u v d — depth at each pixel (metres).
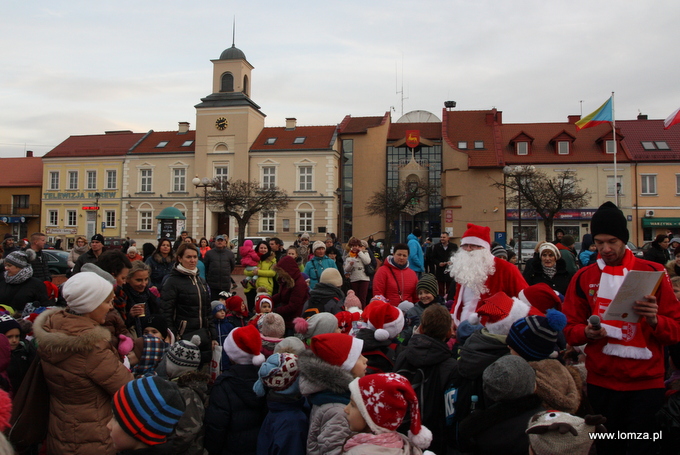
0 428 2.18
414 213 44.19
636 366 3.59
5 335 4.32
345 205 46.28
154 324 5.41
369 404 2.72
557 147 41.75
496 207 41.53
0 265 7.43
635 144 41.62
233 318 6.74
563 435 2.69
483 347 3.83
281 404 3.98
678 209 39.75
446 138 43.94
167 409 2.81
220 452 4.12
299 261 11.95
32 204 50.12
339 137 46.53
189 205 45.84
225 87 46.59
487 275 5.01
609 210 3.76
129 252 9.68
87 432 3.42
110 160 47.97
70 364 3.38
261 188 39.34
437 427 4.03
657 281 3.44
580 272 4.02
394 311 4.95
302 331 4.87
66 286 3.56
